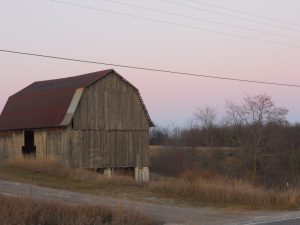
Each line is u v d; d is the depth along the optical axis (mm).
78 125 42625
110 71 44562
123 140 45188
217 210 22141
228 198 25203
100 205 16922
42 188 29391
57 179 34219
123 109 45375
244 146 64875
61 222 14422
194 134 85000
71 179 34344
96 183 32594
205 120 85812
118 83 45219
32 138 47688
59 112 43375
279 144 65812
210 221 18312
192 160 71812
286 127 68750
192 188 27078
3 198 16453
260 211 21922
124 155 45156
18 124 47688
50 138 44000
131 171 46094
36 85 52812
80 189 29656
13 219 13734
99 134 43750
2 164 41375
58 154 42906
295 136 67812
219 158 70562
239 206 23719
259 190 26156
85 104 43125
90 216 15336
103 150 43875
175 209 22062
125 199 25156
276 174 61219
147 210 21250
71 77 49156
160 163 73750
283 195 24734
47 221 14406
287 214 20625
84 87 43000
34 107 47281
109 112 44500
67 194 26781
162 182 30047
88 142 43094
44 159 40125
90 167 42938
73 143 42250
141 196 26766
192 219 18734
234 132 73750
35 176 35156
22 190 27844
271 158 64125
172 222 17578
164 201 25078
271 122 67562
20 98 50562
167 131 97625
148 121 47031
